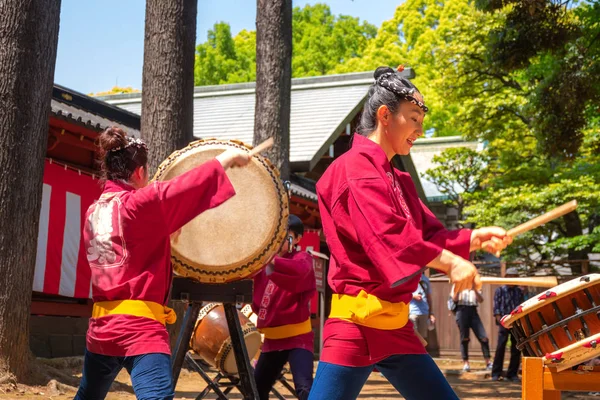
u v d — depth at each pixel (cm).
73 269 1000
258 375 478
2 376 627
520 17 1415
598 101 1485
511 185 1962
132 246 266
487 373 1214
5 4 649
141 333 260
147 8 937
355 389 243
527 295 1146
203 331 484
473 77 2050
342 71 3334
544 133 1505
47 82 674
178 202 267
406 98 247
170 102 915
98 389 276
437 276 1783
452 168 2320
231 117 1947
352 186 228
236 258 357
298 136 1603
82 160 1056
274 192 361
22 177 648
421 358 244
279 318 468
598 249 1742
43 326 988
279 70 1054
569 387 311
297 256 470
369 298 235
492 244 229
